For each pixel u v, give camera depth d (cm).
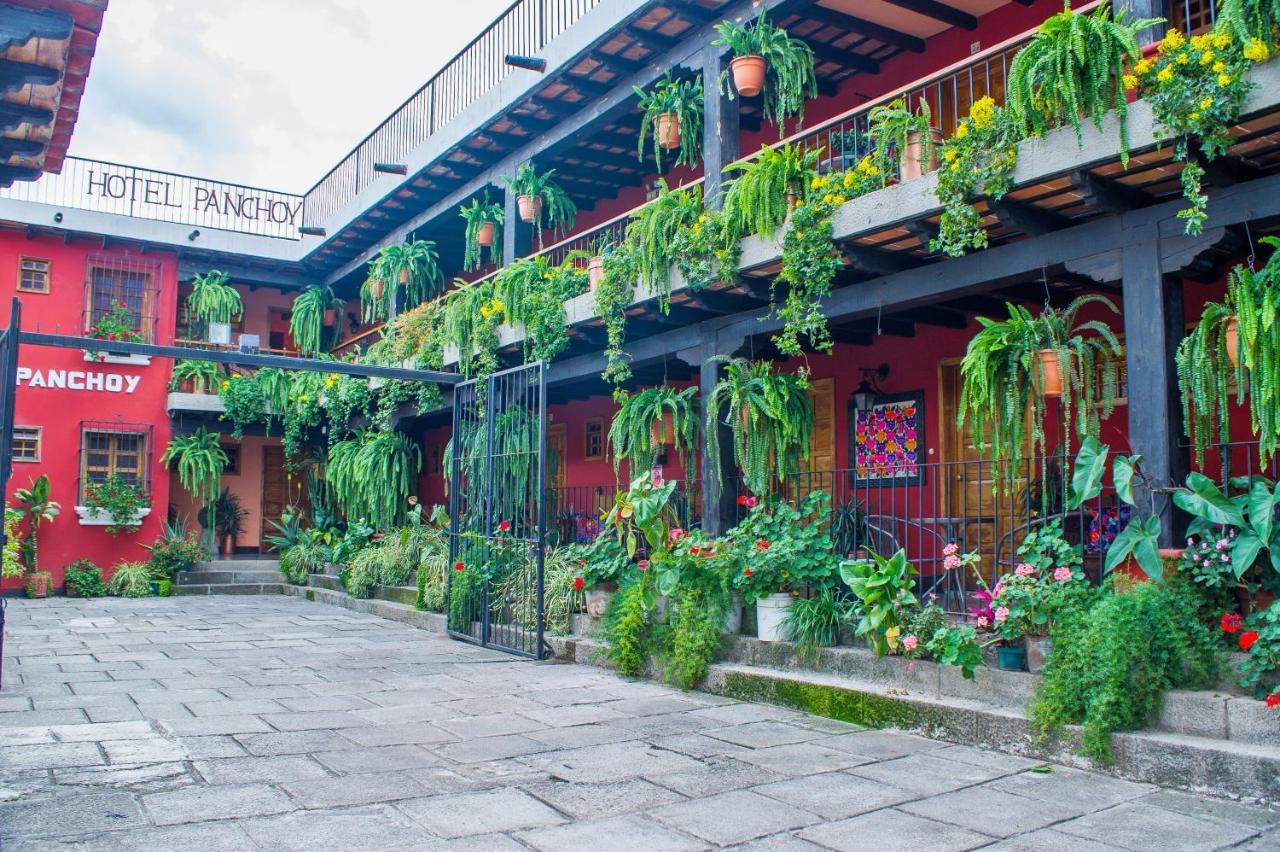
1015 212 604
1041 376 580
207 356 895
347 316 2000
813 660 662
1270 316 454
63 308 1636
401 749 520
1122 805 427
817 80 1037
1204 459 593
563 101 1064
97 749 510
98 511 1589
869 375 1008
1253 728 448
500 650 912
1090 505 756
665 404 888
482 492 989
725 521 843
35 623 1156
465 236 1534
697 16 880
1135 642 484
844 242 696
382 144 1561
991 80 880
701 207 851
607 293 888
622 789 446
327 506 1730
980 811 417
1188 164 495
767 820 402
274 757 498
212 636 1034
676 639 730
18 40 316
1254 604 498
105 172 1689
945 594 683
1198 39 489
